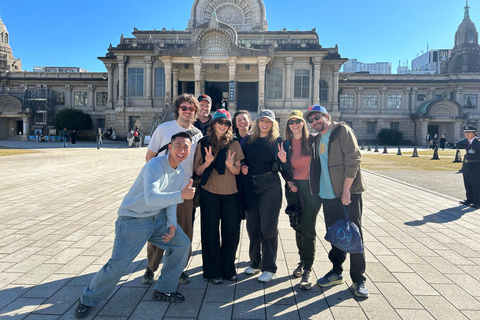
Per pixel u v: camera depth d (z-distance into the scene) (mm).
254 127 4520
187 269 4664
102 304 3582
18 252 5020
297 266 4703
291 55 42812
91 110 53562
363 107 53562
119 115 44250
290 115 4391
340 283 4113
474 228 6590
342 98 53656
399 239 5887
